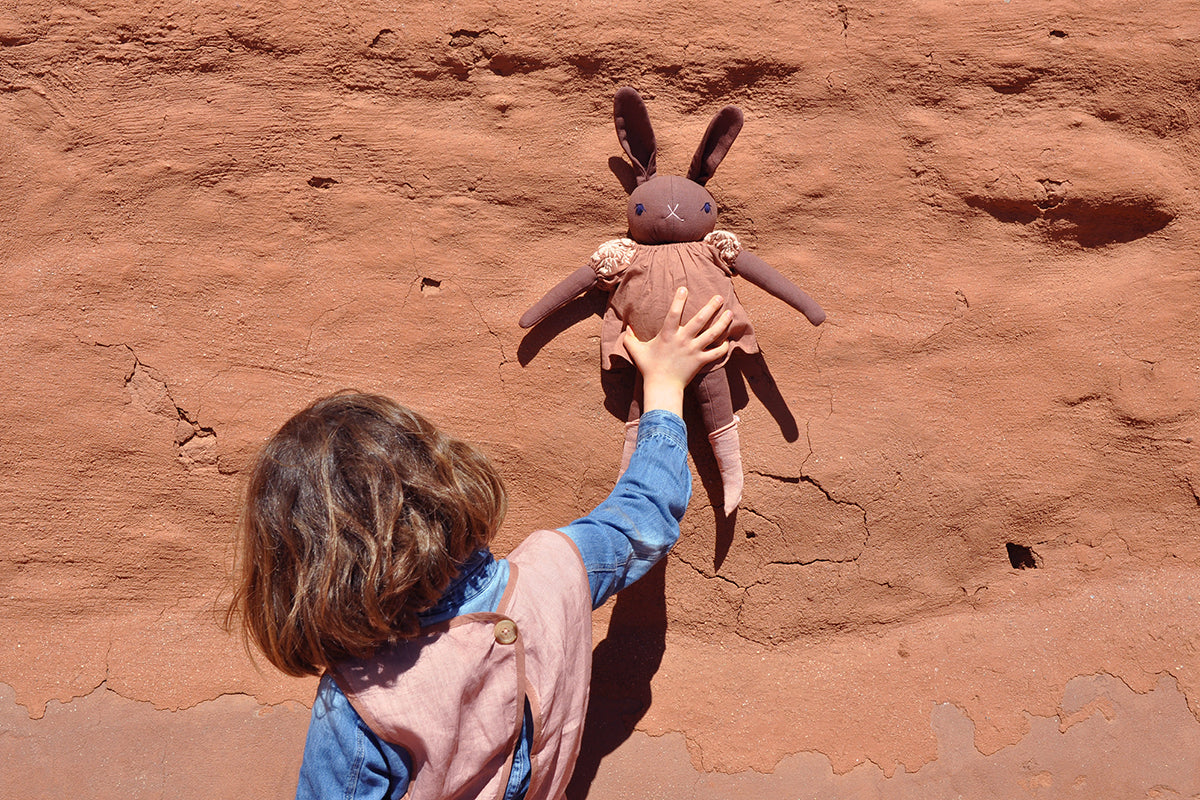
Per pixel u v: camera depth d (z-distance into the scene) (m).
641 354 2.12
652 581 2.58
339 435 1.22
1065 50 2.56
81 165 2.57
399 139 2.57
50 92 2.56
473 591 1.36
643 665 2.58
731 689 2.56
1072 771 2.46
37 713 2.51
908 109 2.59
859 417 2.55
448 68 2.56
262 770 2.47
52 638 2.58
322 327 2.58
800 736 2.51
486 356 2.57
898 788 2.46
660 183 2.33
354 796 1.28
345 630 1.17
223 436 2.57
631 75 2.56
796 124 2.60
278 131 2.56
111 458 2.58
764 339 2.54
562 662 1.42
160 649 2.57
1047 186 2.57
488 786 1.37
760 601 2.58
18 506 2.57
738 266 2.32
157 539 2.59
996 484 2.60
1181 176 2.62
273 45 2.54
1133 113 2.59
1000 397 2.60
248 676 2.54
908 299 2.60
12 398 2.56
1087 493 2.63
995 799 2.45
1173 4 2.57
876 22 2.57
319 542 1.16
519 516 2.59
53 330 2.57
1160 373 2.60
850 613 2.60
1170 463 2.62
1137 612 2.60
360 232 2.59
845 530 2.55
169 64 2.55
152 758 2.48
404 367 2.58
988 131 2.59
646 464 1.74
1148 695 2.52
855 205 2.60
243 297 2.58
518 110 2.58
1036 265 2.63
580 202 2.58
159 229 2.58
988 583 2.64
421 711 1.26
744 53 2.56
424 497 1.23
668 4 2.55
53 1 2.53
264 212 2.58
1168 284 2.62
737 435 2.37
